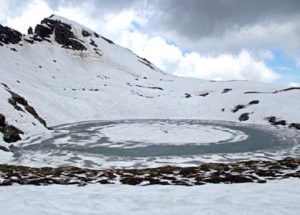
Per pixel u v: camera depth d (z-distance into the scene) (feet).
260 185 52.95
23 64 349.20
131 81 403.34
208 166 81.76
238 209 36.50
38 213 35.37
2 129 140.15
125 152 122.01
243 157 113.29
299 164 80.18
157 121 237.66
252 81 395.75
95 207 38.75
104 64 457.27
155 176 69.36
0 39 384.68
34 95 236.84
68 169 82.48
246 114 248.93
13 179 65.05
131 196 45.73
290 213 34.71
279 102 248.32
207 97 307.17
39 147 129.90
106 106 273.95
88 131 175.83
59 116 224.33
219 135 167.43
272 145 139.74
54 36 476.95
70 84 335.26
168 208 38.01
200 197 43.91
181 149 128.98
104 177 69.87
